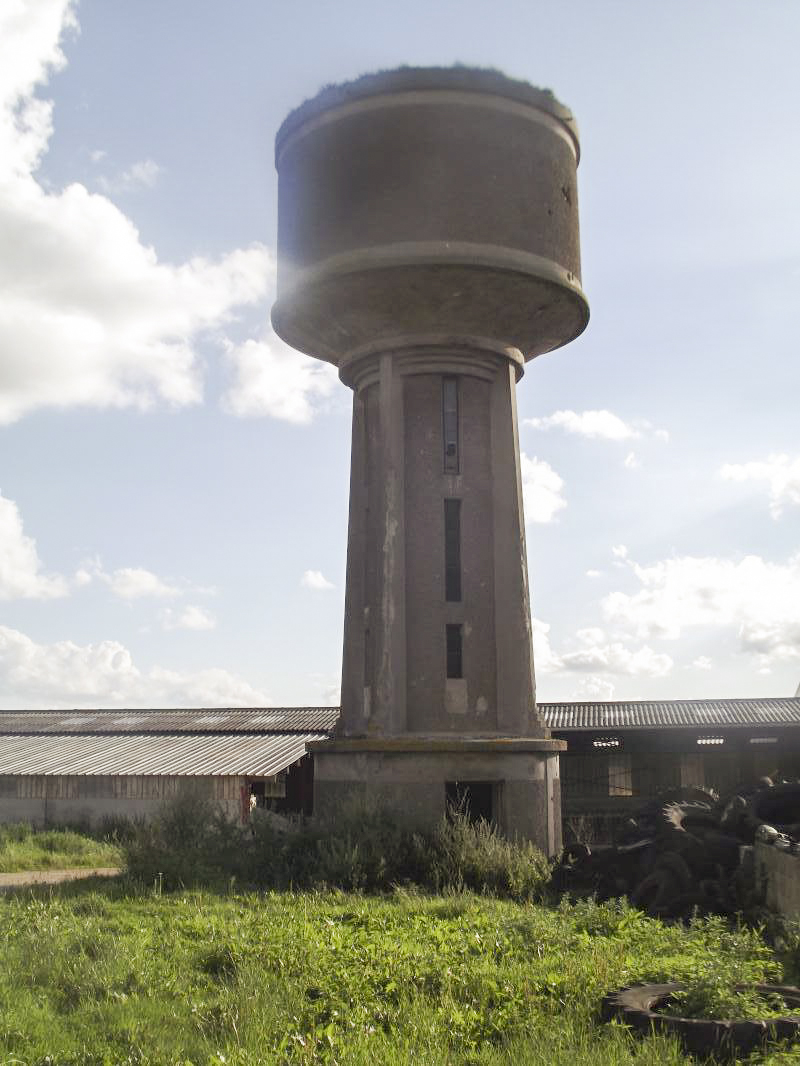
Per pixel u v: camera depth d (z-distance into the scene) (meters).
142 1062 8.98
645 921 15.38
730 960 11.52
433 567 24.05
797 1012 9.61
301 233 23.92
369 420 25.52
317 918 15.70
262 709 44.78
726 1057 8.84
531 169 23.56
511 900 18.66
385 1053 8.95
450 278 22.89
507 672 23.81
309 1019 10.15
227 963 12.47
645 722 36.12
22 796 33.94
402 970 11.54
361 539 25.30
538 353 26.17
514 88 23.48
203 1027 10.05
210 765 34.12
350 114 23.50
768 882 16.55
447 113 23.12
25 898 17.77
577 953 12.66
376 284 23.03
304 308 24.06
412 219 22.75
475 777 22.47
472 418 24.89
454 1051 9.21
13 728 42.16
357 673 24.50
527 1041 9.18
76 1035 9.88
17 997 11.05
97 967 12.11
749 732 35.81
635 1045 8.93
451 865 20.03
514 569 24.17
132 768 34.09
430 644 23.73
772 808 21.02
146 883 19.67
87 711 45.81
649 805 25.08
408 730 23.33
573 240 24.44
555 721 36.75
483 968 11.66
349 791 22.44
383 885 19.69
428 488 24.36
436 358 24.50
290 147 24.61
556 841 23.31
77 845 28.19
